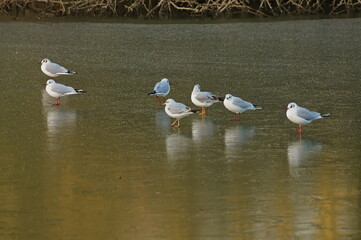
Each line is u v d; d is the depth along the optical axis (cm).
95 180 1559
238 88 2317
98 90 2308
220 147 1772
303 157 1702
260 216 1383
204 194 1487
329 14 3744
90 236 1302
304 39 3119
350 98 2200
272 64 2669
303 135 1862
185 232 1318
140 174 1595
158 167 1638
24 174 1595
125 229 1328
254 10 3794
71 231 1321
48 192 1495
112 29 3366
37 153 1727
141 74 2520
